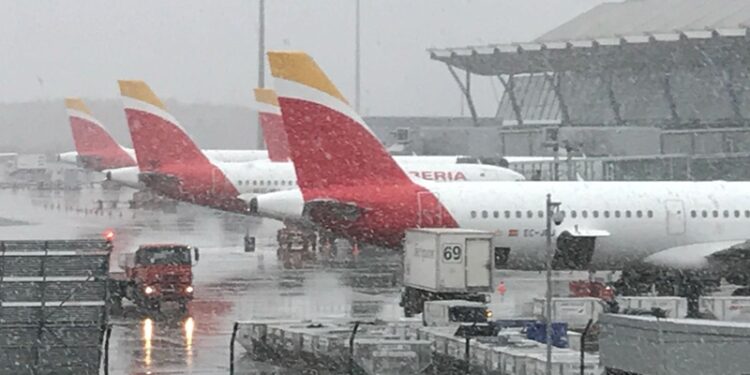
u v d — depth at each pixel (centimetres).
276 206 7700
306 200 6606
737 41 16050
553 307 5750
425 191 6688
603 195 6969
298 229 9875
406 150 18375
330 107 6588
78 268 4559
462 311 5153
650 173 14875
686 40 16262
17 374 4216
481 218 6700
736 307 5872
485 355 4341
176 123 10525
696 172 15125
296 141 6600
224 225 12875
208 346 5106
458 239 5953
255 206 7712
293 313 6100
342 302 6556
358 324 4450
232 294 6912
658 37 16438
